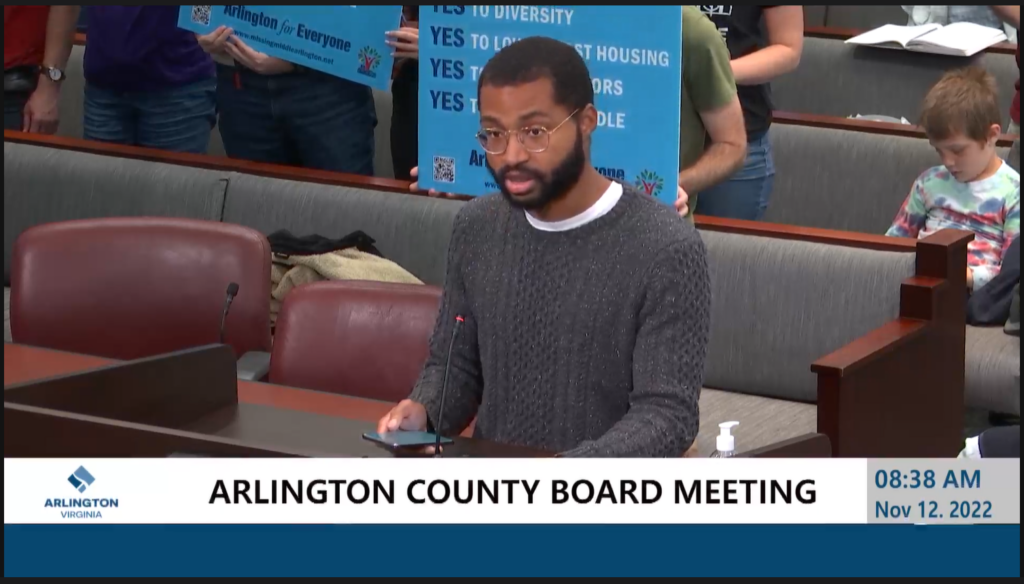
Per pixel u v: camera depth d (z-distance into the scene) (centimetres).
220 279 354
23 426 205
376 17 419
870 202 522
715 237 398
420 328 319
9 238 475
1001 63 600
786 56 421
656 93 309
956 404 380
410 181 441
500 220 226
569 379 220
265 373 334
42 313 360
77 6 532
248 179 447
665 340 211
